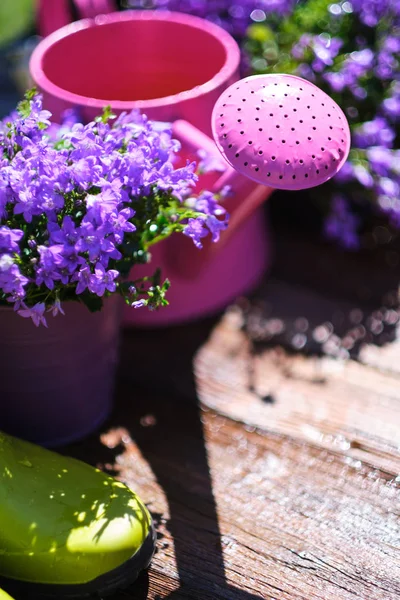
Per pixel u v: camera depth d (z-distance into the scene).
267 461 0.95
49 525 0.84
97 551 0.83
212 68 1.05
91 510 0.85
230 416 0.99
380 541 0.89
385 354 1.04
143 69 1.08
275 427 0.98
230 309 1.09
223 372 1.03
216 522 0.91
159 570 0.88
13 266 0.80
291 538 0.90
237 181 0.91
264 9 1.10
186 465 0.95
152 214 0.88
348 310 1.08
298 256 1.14
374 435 0.97
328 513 0.91
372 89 1.06
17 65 1.37
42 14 1.08
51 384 0.93
